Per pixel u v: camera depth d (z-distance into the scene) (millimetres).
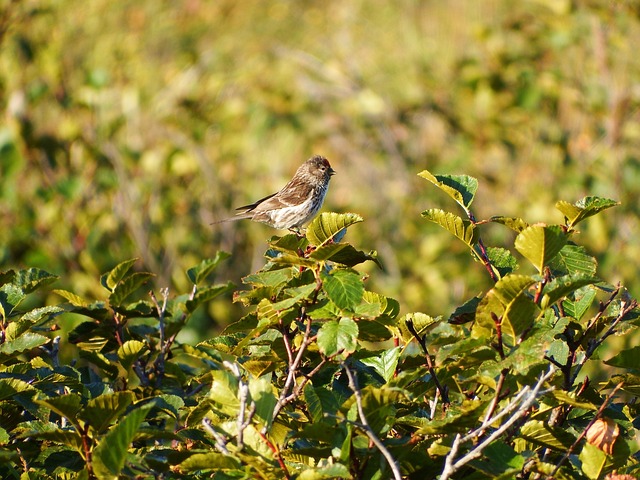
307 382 4539
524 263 13695
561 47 14711
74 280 12844
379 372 4766
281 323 4496
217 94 17203
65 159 13727
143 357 5102
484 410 3859
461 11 17938
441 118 15523
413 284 14391
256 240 15383
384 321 4242
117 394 3969
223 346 4906
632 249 13055
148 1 22828
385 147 16516
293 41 24656
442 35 17641
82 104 14180
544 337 3869
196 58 18703
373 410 3875
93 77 14352
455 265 14422
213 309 13516
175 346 5180
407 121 16469
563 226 4445
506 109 14977
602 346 10625
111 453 3762
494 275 4723
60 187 13164
